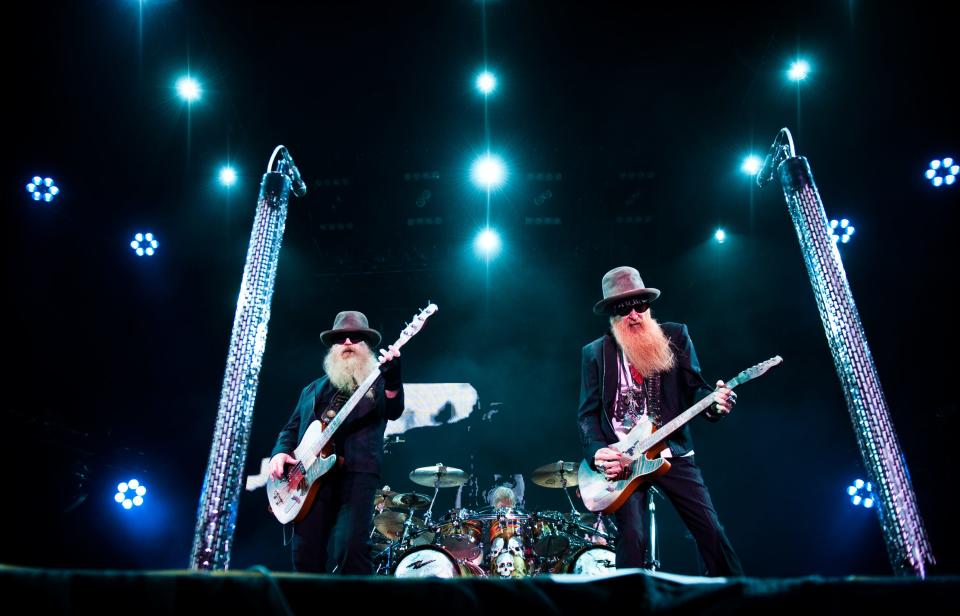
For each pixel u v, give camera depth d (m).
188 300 9.40
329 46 8.31
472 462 9.66
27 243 8.19
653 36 8.26
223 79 8.41
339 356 4.29
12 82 7.72
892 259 7.97
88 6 7.28
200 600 1.69
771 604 1.78
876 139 8.08
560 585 1.79
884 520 3.19
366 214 9.58
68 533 7.92
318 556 3.67
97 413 8.52
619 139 9.23
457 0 7.91
